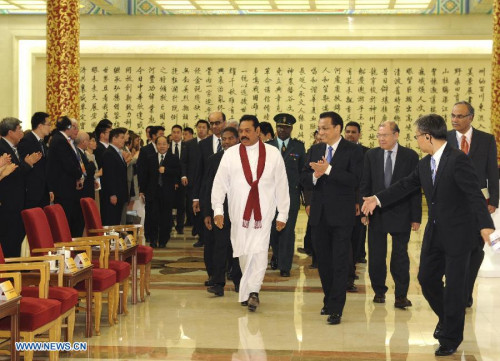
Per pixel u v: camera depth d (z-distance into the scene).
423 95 19.91
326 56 19.95
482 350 6.07
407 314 7.47
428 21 19.05
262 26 19.42
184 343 6.29
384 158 7.92
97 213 7.98
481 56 19.59
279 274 10.05
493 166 7.39
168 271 10.28
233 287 9.05
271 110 20.28
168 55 20.17
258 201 7.56
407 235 7.80
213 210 8.19
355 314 7.46
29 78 20.25
